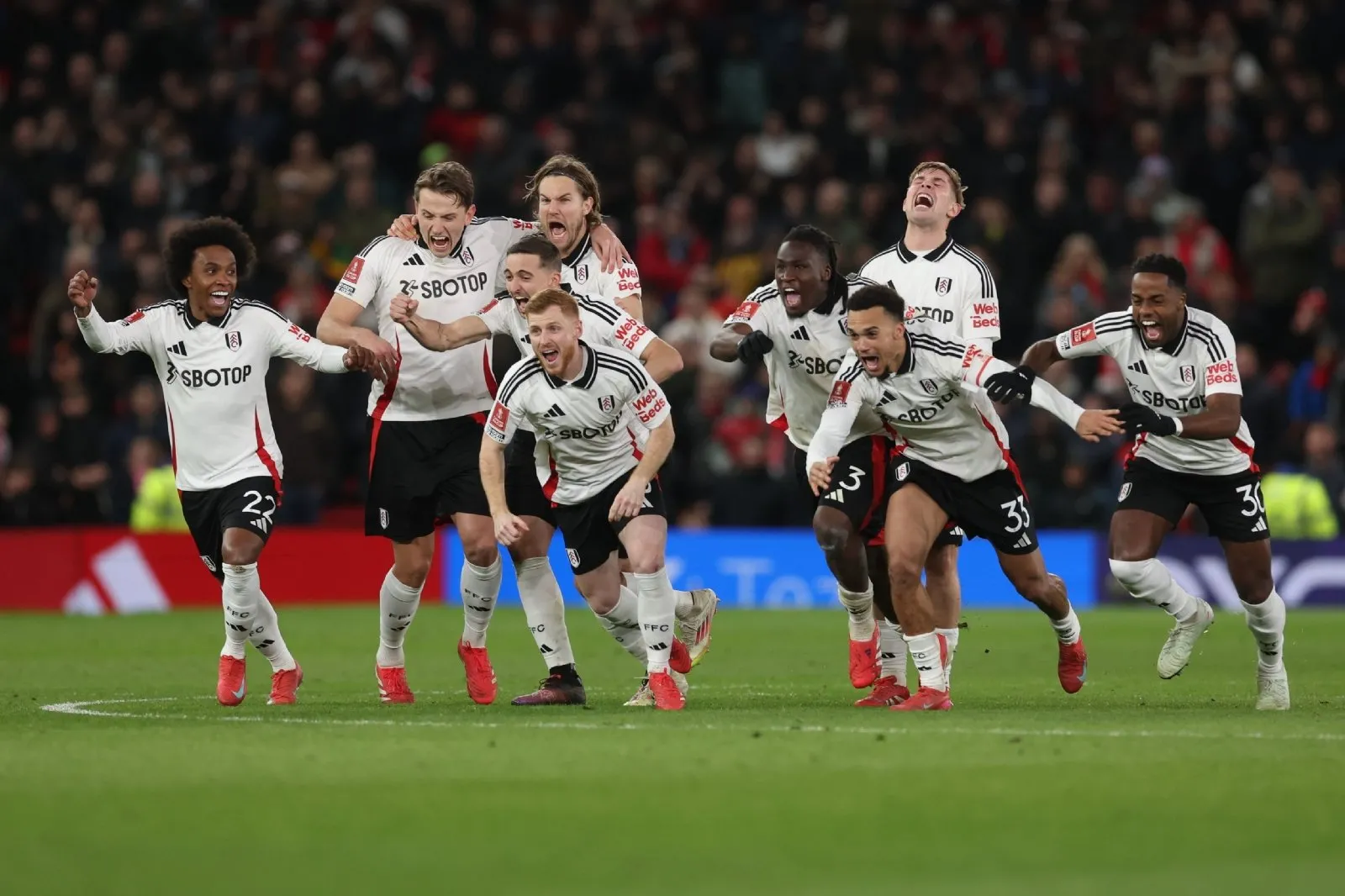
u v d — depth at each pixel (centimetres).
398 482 3441
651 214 7738
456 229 3375
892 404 3108
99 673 4100
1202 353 3312
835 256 3344
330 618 6047
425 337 3281
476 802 2033
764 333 3291
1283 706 3244
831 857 1755
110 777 2214
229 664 3253
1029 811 1975
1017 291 7506
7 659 4531
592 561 3272
